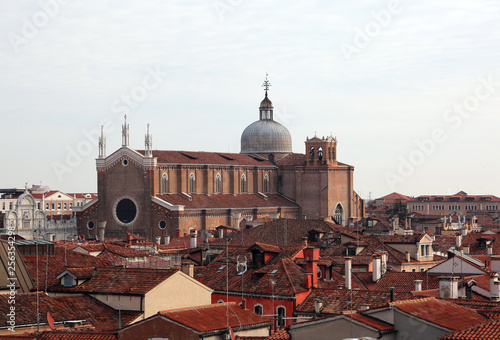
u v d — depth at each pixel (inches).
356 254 5241.1
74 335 2468.0
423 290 3754.9
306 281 3604.8
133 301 3036.4
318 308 3302.2
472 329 2144.4
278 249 4003.4
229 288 3720.5
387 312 2332.7
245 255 4197.8
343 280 3966.5
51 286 3287.4
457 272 4301.2
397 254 5423.2
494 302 2903.5
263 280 3698.3
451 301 2918.3
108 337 2454.5
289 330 2370.8
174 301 3122.5
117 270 3245.6
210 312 2610.7
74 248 5027.1
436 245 6545.3
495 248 6018.7
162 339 2427.4
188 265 3663.9
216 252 5679.1
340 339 2303.2
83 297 3095.5
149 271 3191.4
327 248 5526.6
